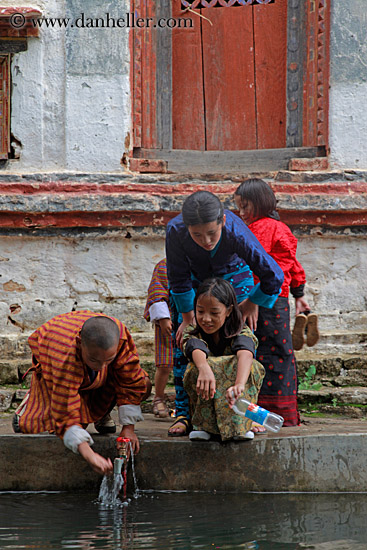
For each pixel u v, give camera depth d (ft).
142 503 15.61
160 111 28.96
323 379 24.31
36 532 13.37
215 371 16.65
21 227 27.02
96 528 13.62
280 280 16.93
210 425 16.71
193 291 18.02
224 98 29.22
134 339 26.27
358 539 12.87
